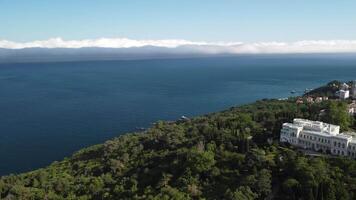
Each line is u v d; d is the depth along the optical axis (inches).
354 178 6146.7
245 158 7096.5
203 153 7391.7
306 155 7111.2
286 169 6545.3
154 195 6737.2
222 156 7485.2
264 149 7539.4
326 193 5846.5
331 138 7391.7
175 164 7647.6
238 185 6378.0
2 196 7795.3
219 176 6840.6
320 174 6141.7
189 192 6555.1
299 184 6018.7
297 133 7790.4
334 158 6870.1
